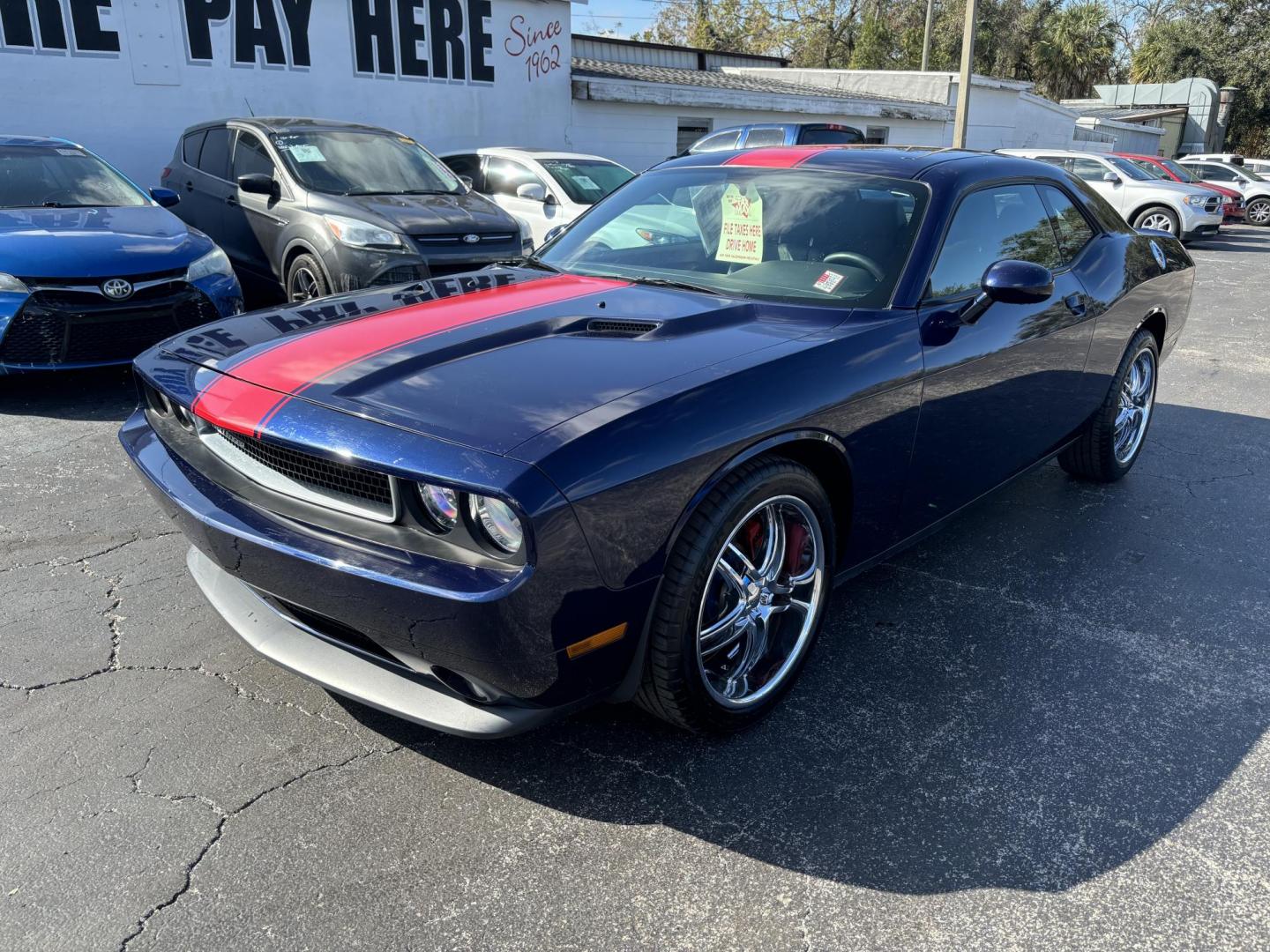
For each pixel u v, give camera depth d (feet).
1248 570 12.07
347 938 6.09
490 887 6.57
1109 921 6.43
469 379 7.21
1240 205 74.38
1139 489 14.94
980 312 9.80
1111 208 14.34
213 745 7.95
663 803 7.47
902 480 9.41
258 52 33.40
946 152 11.59
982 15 129.39
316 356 7.80
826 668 9.53
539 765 7.89
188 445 8.13
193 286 17.54
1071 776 7.96
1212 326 30.50
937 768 8.00
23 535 11.80
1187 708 9.02
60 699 8.48
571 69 46.16
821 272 9.71
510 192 30.27
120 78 30.35
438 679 6.88
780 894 6.59
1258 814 7.55
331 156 23.99
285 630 7.81
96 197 20.07
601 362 7.57
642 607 6.95
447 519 6.40
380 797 7.42
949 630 10.36
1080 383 12.55
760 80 68.59
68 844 6.78
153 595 10.42
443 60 38.88
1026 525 13.35
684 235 10.84
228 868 6.63
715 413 7.20
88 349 16.55
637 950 6.08
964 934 6.29
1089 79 135.95
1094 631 10.42
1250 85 126.62
